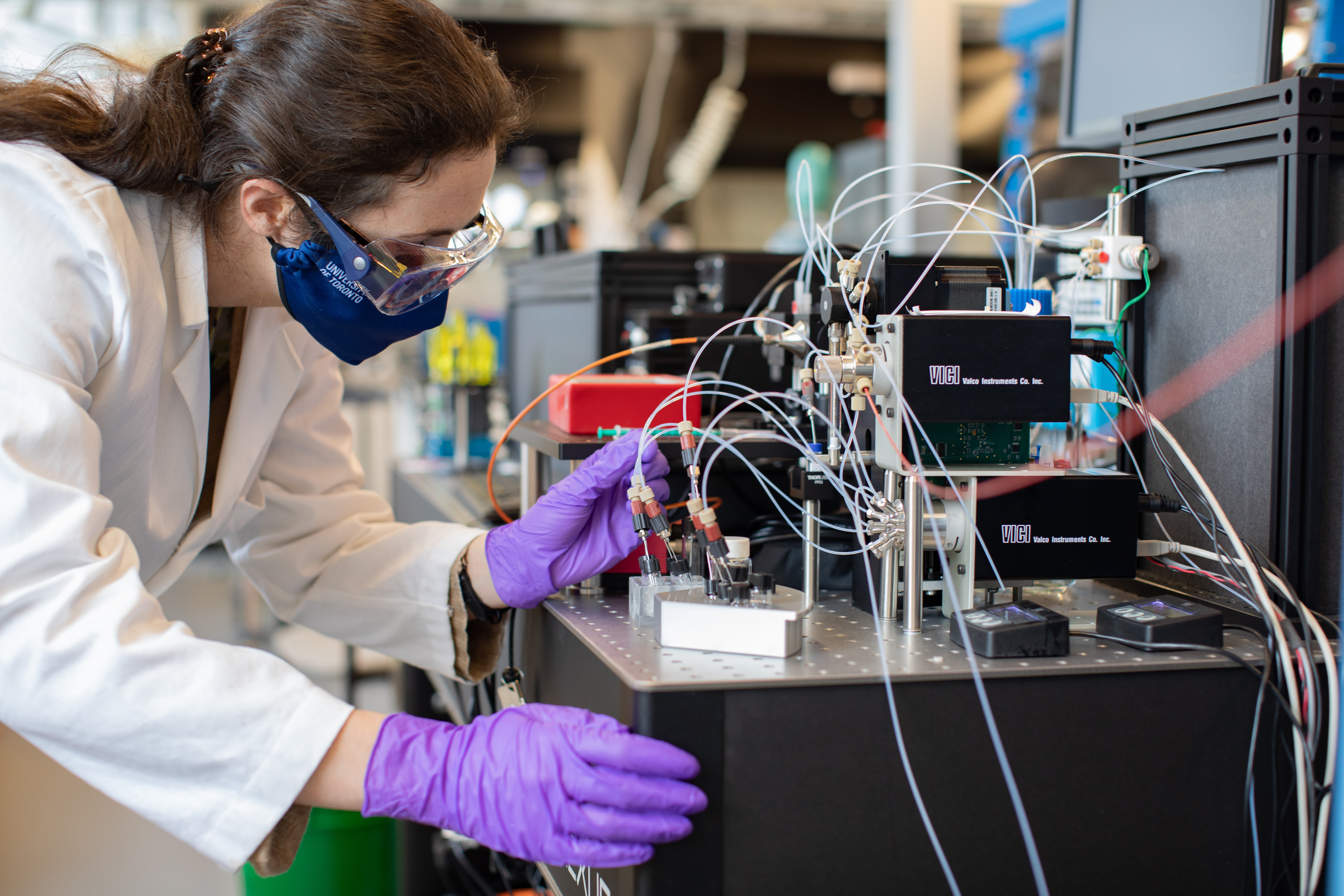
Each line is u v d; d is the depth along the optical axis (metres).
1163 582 1.08
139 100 0.93
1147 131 1.09
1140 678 0.81
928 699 0.78
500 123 0.92
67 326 0.84
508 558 1.07
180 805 0.78
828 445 1.04
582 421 1.11
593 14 5.76
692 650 0.85
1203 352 1.03
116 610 0.78
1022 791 0.80
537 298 2.06
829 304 0.97
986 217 1.60
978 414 0.89
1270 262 0.95
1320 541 0.94
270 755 0.77
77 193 0.87
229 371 1.18
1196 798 0.83
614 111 7.57
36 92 0.92
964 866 0.79
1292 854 0.85
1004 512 0.92
